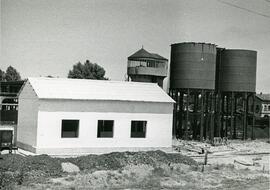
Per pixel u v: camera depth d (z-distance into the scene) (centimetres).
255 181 2727
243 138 5597
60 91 3400
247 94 5628
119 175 2559
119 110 3559
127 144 3600
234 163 3547
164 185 2397
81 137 3394
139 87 3966
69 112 3341
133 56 5222
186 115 4978
